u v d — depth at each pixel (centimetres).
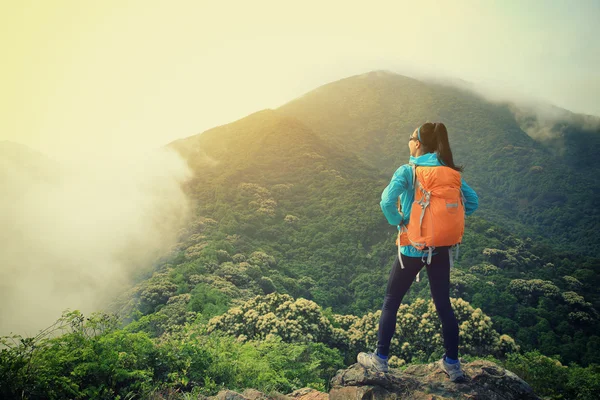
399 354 2375
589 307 4922
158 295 4838
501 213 14425
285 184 12150
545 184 15025
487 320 2403
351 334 2597
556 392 1428
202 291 4528
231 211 10075
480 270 6050
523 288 5175
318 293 6212
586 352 4097
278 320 2066
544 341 4306
